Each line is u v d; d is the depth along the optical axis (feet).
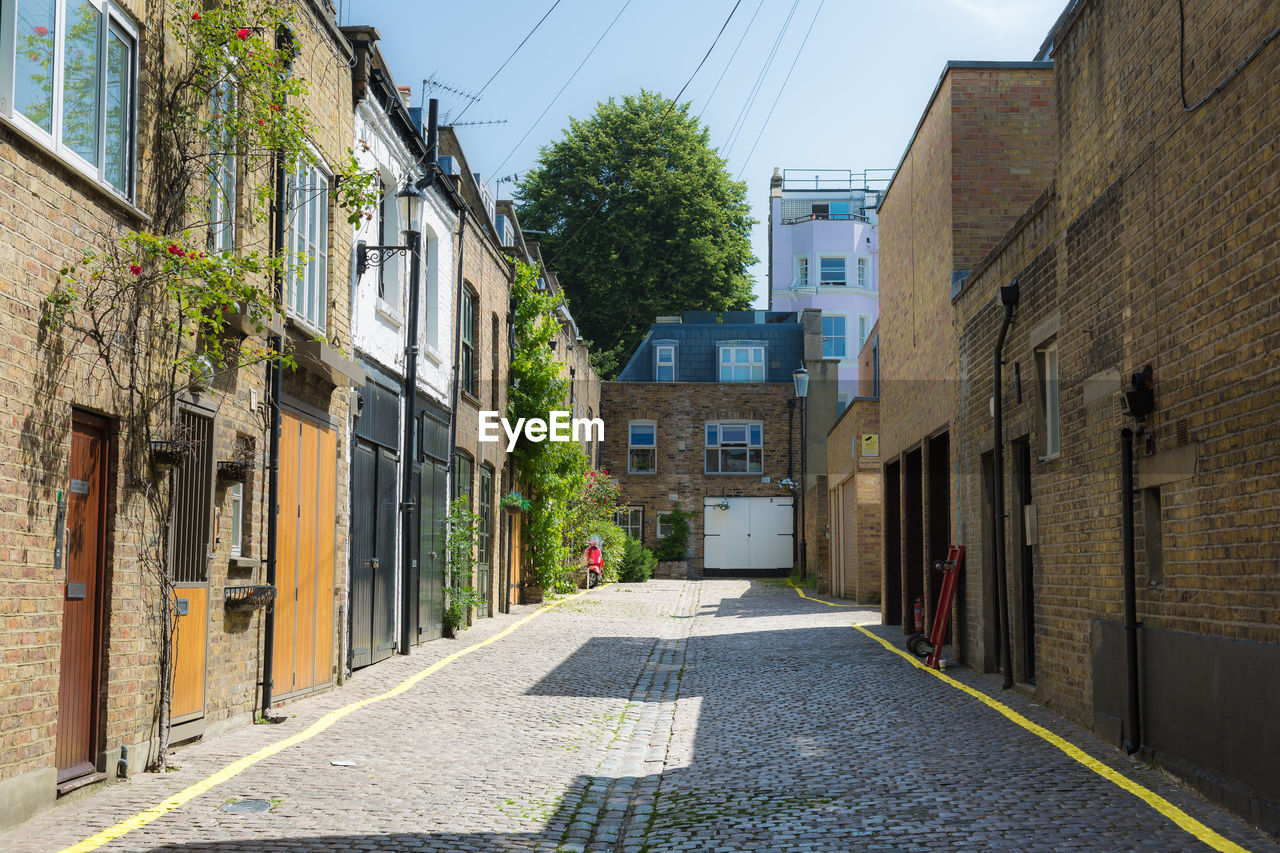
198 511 28.04
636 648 53.57
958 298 46.57
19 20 19.62
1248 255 20.74
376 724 32.04
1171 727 24.80
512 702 36.83
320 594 37.22
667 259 158.81
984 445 42.73
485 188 69.51
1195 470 23.22
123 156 23.91
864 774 25.76
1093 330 29.86
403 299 48.01
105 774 23.38
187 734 27.53
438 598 54.80
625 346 156.97
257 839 19.81
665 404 132.77
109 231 23.07
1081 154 30.91
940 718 33.22
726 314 151.12
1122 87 27.53
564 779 25.85
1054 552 33.96
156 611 25.46
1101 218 29.14
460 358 57.93
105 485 23.57
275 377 32.04
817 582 103.60
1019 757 27.14
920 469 59.41
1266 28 20.03
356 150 40.96
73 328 21.68
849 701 37.01
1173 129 24.30
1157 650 25.53
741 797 23.89
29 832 19.72
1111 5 28.30
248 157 29.37
